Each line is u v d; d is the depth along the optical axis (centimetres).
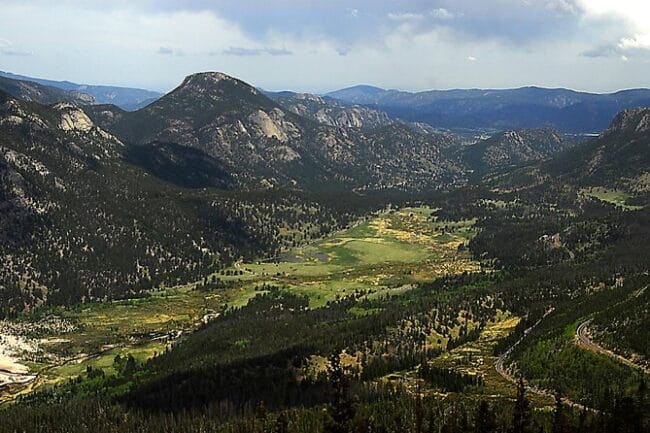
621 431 17988
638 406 18712
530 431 18625
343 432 15812
